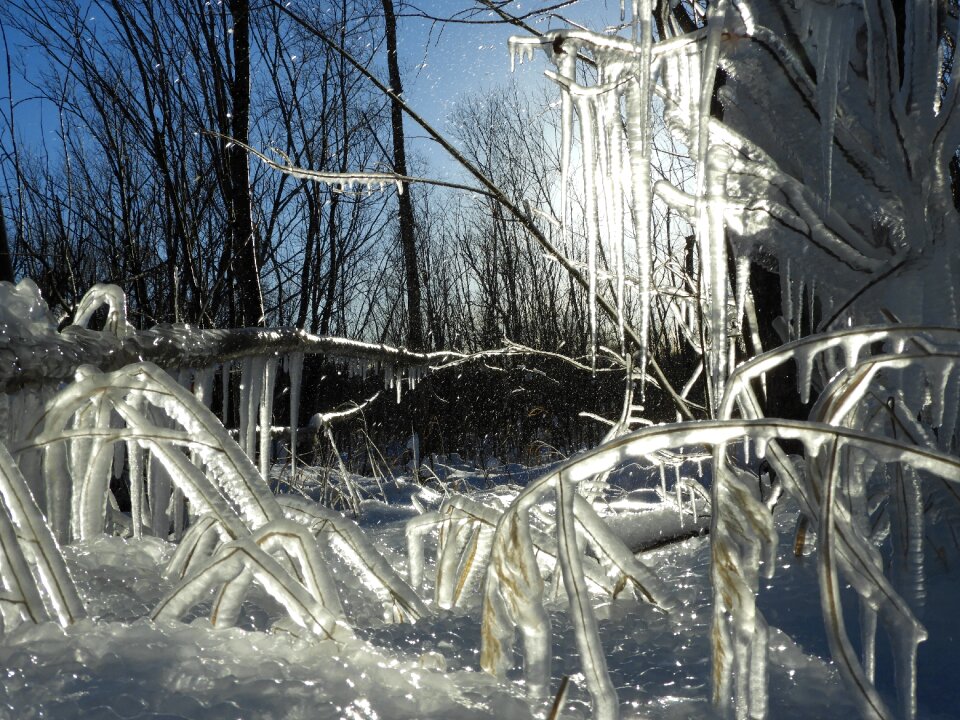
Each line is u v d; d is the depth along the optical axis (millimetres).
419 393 11414
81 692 768
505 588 937
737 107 1553
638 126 1364
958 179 2873
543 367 12844
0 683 775
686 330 2912
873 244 1532
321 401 12055
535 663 920
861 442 926
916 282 1494
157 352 2049
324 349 3111
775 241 1491
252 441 2734
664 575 1843
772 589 1624
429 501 5832
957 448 1600
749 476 2271
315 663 919
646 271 1405
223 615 1094
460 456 12547
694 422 950
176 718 731
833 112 1399
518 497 962
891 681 1165
